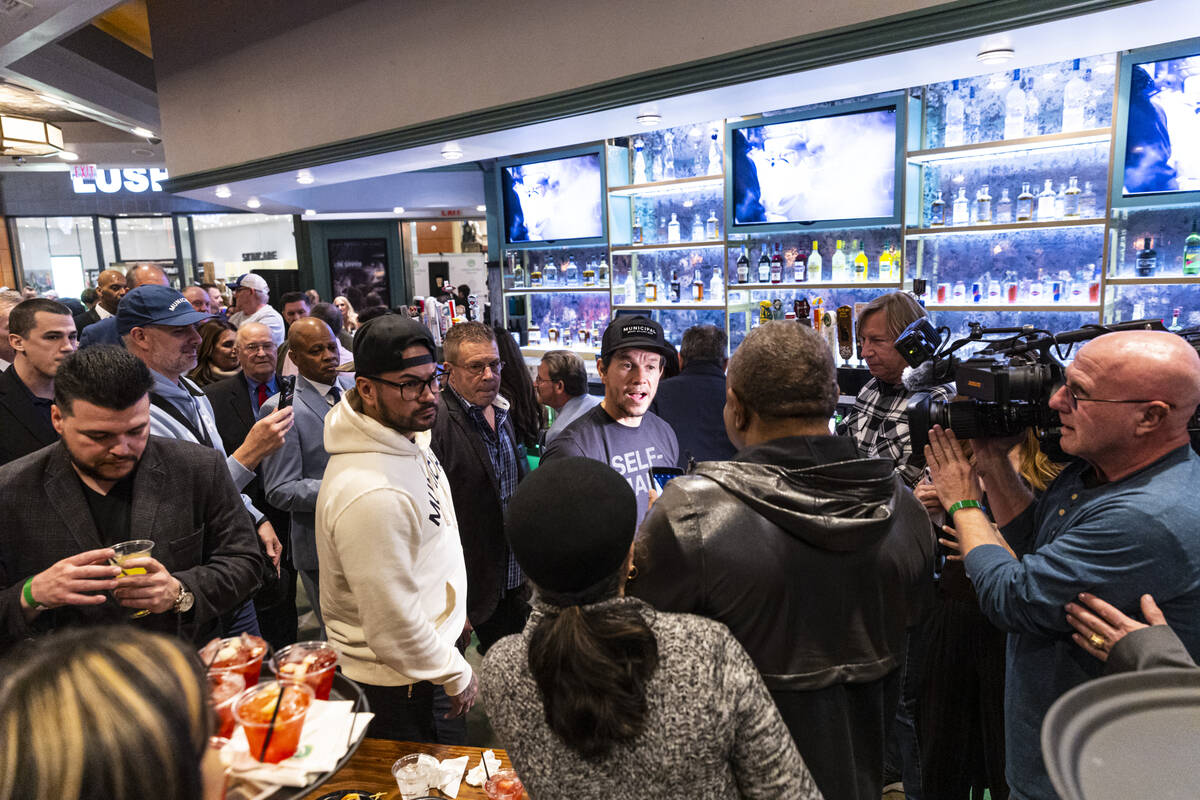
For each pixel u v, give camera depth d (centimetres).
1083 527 129
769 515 108
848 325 422
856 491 111
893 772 248
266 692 92
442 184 958
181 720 50
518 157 632
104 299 484
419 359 163
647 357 229
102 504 161
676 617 91
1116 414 125
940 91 412
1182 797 43
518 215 639
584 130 437
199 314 235
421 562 174
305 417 274
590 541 83
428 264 1212
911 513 121
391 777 148
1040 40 274
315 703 104
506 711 90
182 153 646
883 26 284
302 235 1155
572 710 79
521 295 679
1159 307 361
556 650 81
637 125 425
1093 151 371
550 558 84
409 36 457
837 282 454
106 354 147
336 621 177
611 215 574
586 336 634
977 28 264
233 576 170
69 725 46
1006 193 402
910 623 119
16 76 602
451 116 443
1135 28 261
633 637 82
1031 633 135
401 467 167
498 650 95
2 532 151
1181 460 127
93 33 616
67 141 971
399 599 160
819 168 444
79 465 155
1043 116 383
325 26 504
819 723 110
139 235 1277
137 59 685
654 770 83
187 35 607
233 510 179
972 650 191
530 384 353
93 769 45
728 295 510
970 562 145
